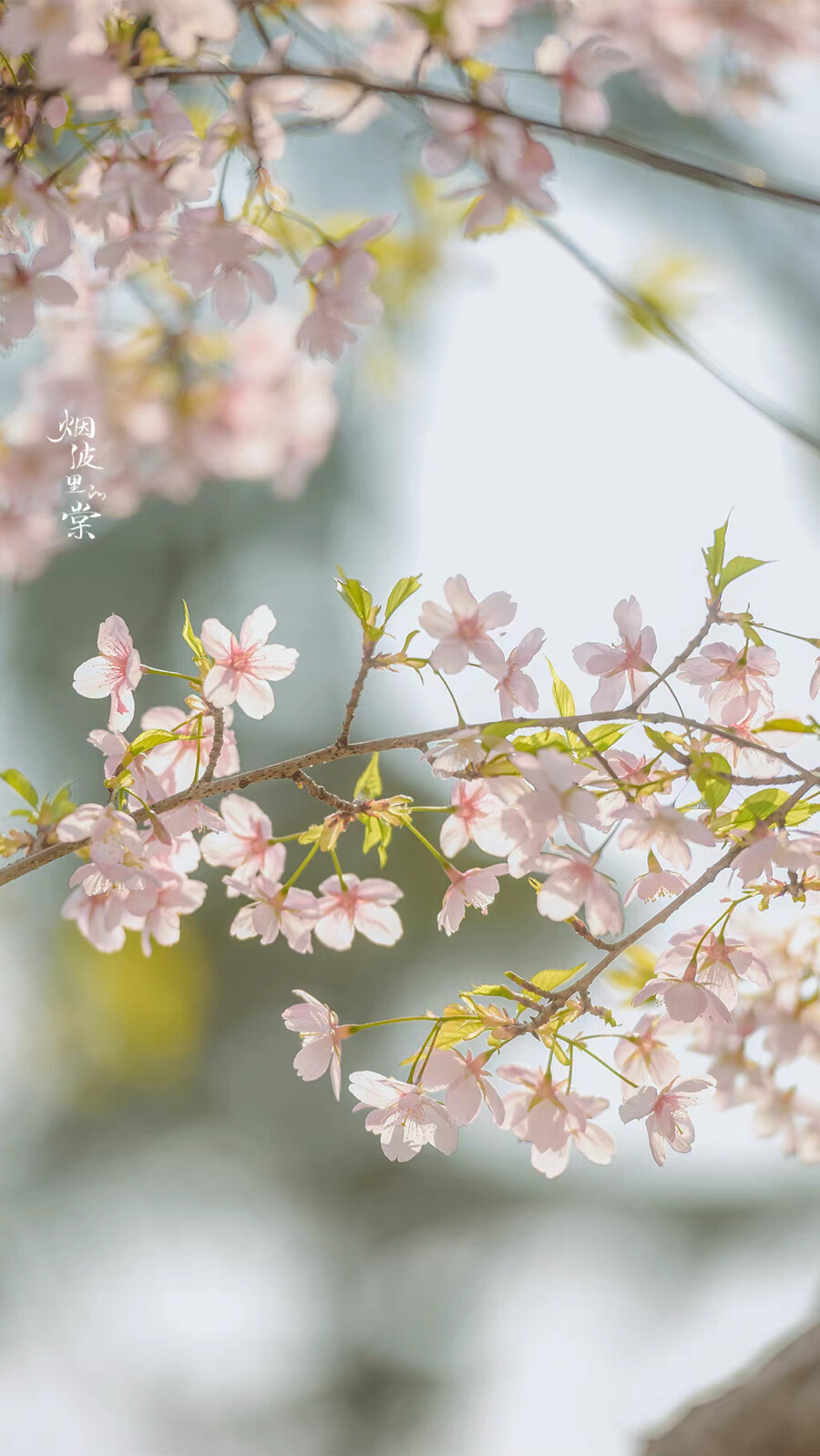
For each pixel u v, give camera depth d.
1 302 1.81
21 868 1.75
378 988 4.37
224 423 2.11
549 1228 4.75
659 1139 1.75
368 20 1.82
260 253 1.83
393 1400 4.71
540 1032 1.75
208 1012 4.32
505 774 1.73
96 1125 4.46
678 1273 4.36
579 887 1.72
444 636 1.74
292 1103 4.64
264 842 1.80
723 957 1.76
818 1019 1.86
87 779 4.29
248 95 1.81
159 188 1.81
